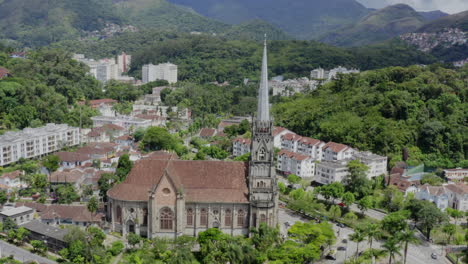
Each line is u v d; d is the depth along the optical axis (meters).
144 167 161.25
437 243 166.62
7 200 191.50
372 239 165.38
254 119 154.00
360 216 191.00
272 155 153.88
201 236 144.25
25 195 199.12
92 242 141.75
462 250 154.88
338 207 183.62
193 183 157.50
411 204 182.12
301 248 136.38
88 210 169.00
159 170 160.12
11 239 153.62
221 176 159.38
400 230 150.25
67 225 164.88
